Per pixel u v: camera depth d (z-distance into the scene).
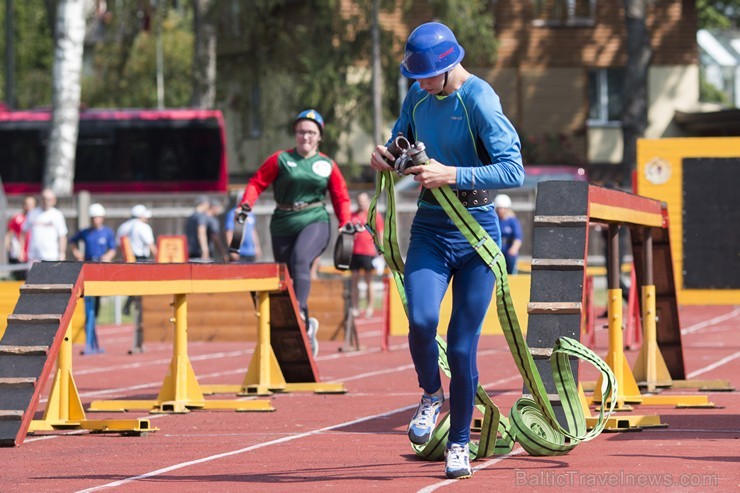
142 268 14.84
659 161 23.41
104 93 68.75
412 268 10.27
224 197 50.50
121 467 11.49
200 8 64.19
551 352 11.76
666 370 17.69
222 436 13.83
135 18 64.94
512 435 11.65
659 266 17.50
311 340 21.59
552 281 12.44
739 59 85.25
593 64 69.12
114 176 63.72
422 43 10.03
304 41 60.06
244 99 65.31
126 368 24.41
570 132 68.94
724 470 10.55
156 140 64.00
